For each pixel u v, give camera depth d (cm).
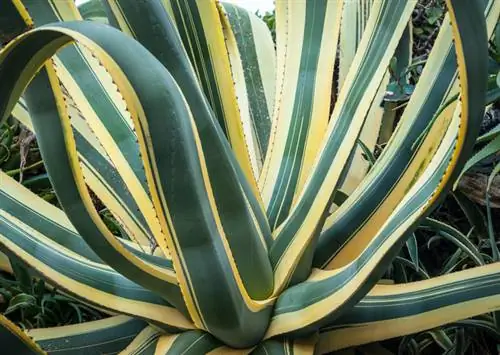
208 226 140
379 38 200
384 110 259
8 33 150
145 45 165
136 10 162
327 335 174
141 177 193
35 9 183
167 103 125
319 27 219
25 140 273
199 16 191
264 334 167
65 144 144
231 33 219
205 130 162
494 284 164
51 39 126
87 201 145
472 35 119
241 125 194
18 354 133
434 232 243
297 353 164
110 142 198
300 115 217
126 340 186
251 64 261
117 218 210
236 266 163
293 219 184
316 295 163
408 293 171
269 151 218
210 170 166
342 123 194
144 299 175
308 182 189
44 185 289
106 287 174
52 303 235
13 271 230
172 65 162
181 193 133
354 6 263
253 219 178
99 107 203
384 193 200
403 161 201
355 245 197
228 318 152
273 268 181
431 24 290
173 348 164
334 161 187
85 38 119
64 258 175
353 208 200
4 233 170
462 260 218
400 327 168
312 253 181
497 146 176
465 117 126
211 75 194
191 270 145
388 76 242
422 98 205
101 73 206
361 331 172
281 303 170
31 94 144
